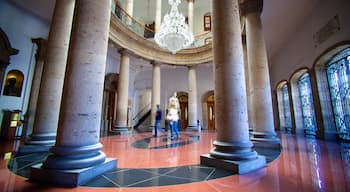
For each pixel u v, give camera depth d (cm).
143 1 1716
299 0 812
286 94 1308
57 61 504
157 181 252
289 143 661
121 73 1112
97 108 294
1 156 409
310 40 901
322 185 233
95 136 290
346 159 385
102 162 296
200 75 1803
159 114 908
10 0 815
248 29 640
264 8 862
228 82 342
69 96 274
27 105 871
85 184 239
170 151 486
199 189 222
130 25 1254
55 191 215
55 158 259
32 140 468
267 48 1300
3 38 786
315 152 472
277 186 231
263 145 546
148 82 1839
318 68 855
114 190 220
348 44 658
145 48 1264
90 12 300
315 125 939
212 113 1783
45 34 969
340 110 763
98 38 303
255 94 597
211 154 342
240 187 228
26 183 242
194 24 1791
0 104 779
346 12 655
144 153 458
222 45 356
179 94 1819
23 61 866
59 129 271
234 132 328
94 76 291
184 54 1419
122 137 858
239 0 670
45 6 855
